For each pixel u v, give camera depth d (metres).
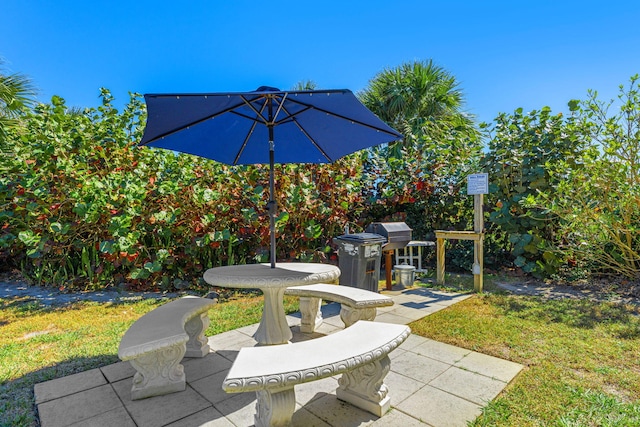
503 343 3.14
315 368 1.73
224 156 3.50
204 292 5.26
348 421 2.08
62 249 5.42
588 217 4.87
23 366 2.83
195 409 2.22
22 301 4.84
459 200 6.77
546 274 5.72
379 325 2.33
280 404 1.78
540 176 5.62
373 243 4.58
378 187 7.19
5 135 6.57
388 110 10.39
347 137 3.22
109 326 3.80
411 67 10.34
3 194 5.79
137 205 5.18
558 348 3.00
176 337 2.26
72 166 5.27
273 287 2.43
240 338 3.44
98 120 6.16
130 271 5.41
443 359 2.86
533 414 2.09
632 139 4.79
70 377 2.64
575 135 5.52
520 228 5.99
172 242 5.52
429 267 7.02
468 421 2.05
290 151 3.65
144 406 2.26
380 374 2.12
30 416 2.16
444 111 10.34
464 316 3.90
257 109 3.06
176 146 3.12
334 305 4.69
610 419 2.02
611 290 5.03
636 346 3.02
